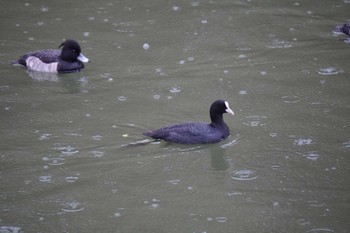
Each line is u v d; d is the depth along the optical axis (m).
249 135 14.35
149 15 23.30
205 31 21.58
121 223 11.05
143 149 13.76
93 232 10.77
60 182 12.48
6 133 14.58
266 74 17.94
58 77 18.27
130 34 21.48
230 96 16.53
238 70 18.31
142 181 12.50
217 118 14.12
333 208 11.38
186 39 20.95
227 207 11.55
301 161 13.12
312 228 10.77
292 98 16.25
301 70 18.12
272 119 15.11
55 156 13.48
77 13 23.64
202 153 13.63
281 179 12.47
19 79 18.09
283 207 11.48
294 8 23.80
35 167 13.05
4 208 11.61
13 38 21.22
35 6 24.50
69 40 18.69
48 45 20.56
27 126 14.95
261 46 20.17
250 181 12.45
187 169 12.98
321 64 18.52
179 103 16.17
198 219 11.16
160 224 11.01
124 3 24.75
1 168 13.01
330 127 14.55
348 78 17.41
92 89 17.30
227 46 20.27
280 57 19.20
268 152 13.55
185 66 18.73
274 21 22.41
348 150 13.47
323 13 23.16
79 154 13.55
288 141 14.00
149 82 17.61
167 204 11.67
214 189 12.19
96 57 19.61
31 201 11.84
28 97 16.77
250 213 11.32
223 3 24.47
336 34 21.00
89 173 12.80
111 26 22.27
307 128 14.57
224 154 13.55
